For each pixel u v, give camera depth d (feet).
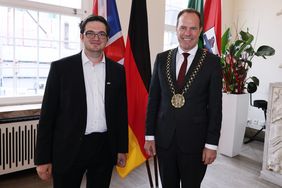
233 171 9.68
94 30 4.34
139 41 7.00
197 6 8.22
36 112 8.41
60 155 4.43
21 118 8.16
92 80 4.53
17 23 8.74
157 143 5.11
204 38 9.15
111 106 4.65
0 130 7.80
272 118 8.77
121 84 4.83
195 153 4.83
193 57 4.89
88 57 4.52
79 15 9.63
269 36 13.23
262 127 13.55
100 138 4.71
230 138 11.07
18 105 8.72
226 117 11.15
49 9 8.96
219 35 9.19
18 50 8.88
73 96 4.36
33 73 9.31
